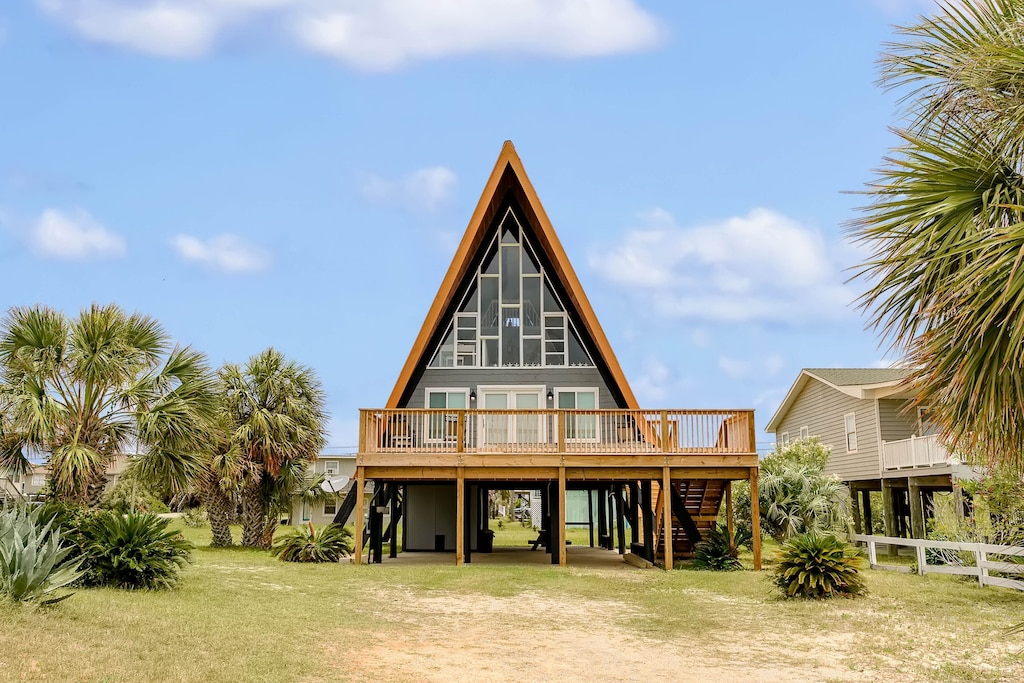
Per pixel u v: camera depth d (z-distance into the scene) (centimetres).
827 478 2584
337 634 1005
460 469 1861
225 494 2502
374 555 2027
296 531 2020
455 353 2362
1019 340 495
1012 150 568
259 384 2625
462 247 2142
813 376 3052
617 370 2139
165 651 810
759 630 1109
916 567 1819
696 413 1864
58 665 709
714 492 2012
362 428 1891
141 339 1496
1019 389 534
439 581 1566
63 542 1190
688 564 1936
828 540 1423
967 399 570
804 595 1391
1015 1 577
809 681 824
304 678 777
